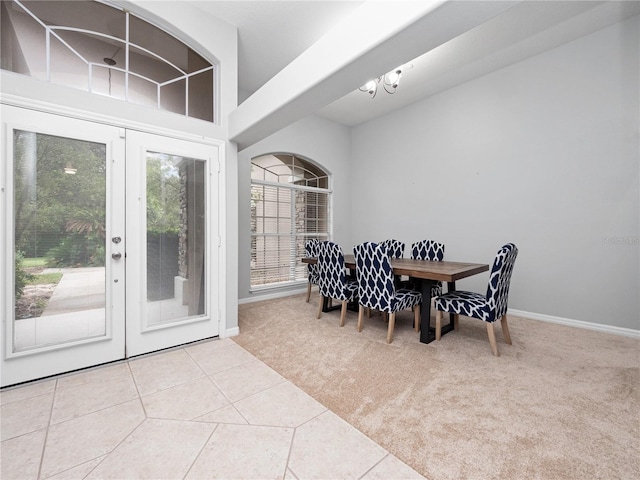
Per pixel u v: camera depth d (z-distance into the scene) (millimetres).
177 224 2645
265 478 1244
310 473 1267
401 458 1354
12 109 1944
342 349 2613
